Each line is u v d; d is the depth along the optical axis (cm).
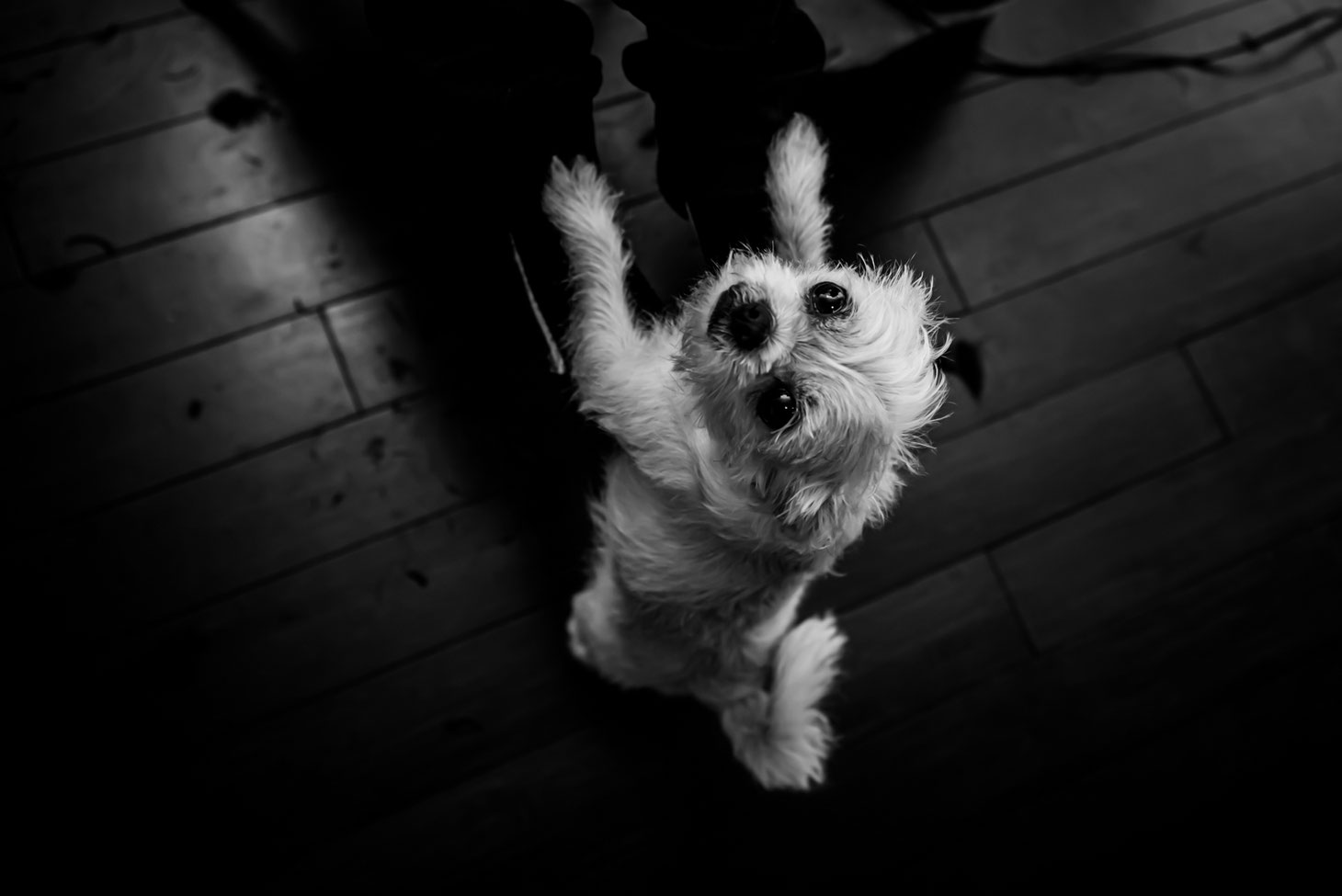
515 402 93
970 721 94
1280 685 97
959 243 99
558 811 90
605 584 76
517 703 91
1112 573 97
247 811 87
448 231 94
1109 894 92
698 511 62
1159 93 103
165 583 88
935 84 100
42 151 91
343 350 92
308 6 93
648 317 70
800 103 97
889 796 92
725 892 90
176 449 89
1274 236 103
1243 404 100
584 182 69
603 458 86
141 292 90
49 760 86
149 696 87
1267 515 99
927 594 95
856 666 93
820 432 56
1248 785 95
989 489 97
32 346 89
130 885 85
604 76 96
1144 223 101
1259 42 105
